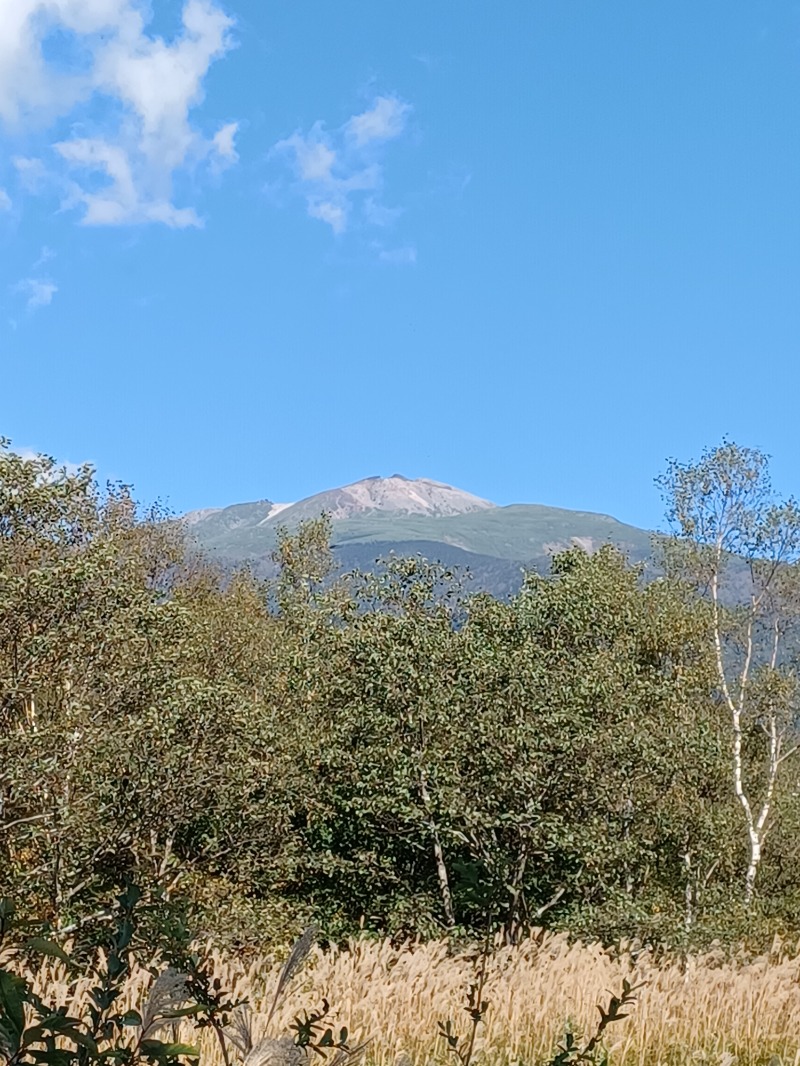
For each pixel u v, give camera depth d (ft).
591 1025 39.42
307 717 86.99
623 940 49.08
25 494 74.95
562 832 78.54
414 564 89.56
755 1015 44.37
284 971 8.28
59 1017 6.73
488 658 85.15
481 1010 11.43
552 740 80.28
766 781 121.08
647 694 95.04
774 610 118.83
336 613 90.68
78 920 57.93
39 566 71.72
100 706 67.46
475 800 79.56
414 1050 32.32
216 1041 21.38
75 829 61.77
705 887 87.35
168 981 7.36
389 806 79.05
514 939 54.19
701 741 91.04
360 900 82.12
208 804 73.51
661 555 125.39
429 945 46.29
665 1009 41.68
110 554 69.41
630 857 83.35
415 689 83.97
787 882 110.11
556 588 96.48
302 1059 7.36
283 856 77.56
